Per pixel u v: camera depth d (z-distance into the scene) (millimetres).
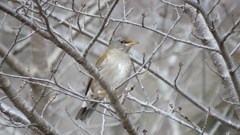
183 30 16719
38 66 13914
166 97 15344
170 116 10234
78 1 16016
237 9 14914
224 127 15195
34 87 13734
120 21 9375
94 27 17078
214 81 16312
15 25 16062
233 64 9719
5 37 16406
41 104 13789
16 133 14766
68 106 15883
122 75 11531
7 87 8328
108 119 15984
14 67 13359
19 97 8547
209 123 15500
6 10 7496
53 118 15062
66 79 16797
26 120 9477
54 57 15344
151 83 17031
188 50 16562
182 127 15711
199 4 9195
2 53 13047
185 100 16219
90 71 8281
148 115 15789
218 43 9438
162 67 16609
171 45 16078
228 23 14938
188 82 15859
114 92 8703
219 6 14664
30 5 9133
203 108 10594
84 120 10938
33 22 7688
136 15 16250
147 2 16250
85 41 17047
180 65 10062
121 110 9000
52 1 10086
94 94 10859
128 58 11820
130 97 11094
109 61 11570
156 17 16469
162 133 15656
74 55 7988
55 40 7676
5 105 9500
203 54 14734
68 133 14406
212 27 9242
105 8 15836
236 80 9820
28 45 16047
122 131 15805
